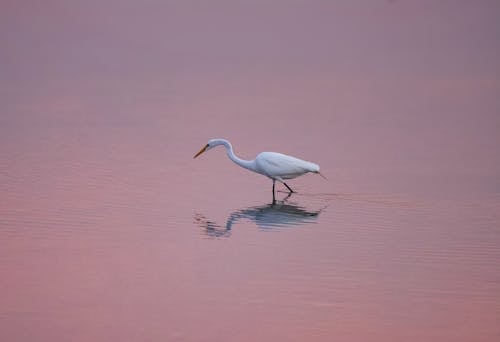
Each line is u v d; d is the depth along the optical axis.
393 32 55.41
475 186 20.97
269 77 40.28
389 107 32.91
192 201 19.19
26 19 57.41
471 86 37.53
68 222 17.22
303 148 25.52
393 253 15.57
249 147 25.58
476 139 27.06
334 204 19.19
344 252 15.61
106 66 42.44
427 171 22.67
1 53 45.06
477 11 62.88
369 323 12.51
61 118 29.61
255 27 57.34
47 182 20.56
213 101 33.97
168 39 51.81
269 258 15.22
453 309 13.03
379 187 20.83
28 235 16.30
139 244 15.93
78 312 12.76
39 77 38.66
